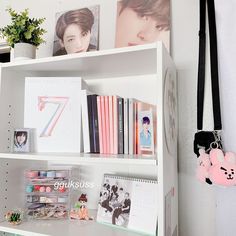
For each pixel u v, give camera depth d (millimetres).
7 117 1138
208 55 1065
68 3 1396
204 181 925
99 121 1058
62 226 1044
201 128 997
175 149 1048
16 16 1178
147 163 834
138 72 1169
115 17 1276
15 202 1165
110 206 1072
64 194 1173
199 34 1044
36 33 1183
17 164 1187
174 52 1147
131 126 1011
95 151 1058
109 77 1256
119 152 1017
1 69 1112
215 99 963
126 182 1067
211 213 1034
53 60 1018
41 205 1157
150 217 951
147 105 1075
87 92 1111
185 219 1071
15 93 1186
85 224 1065
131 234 962
